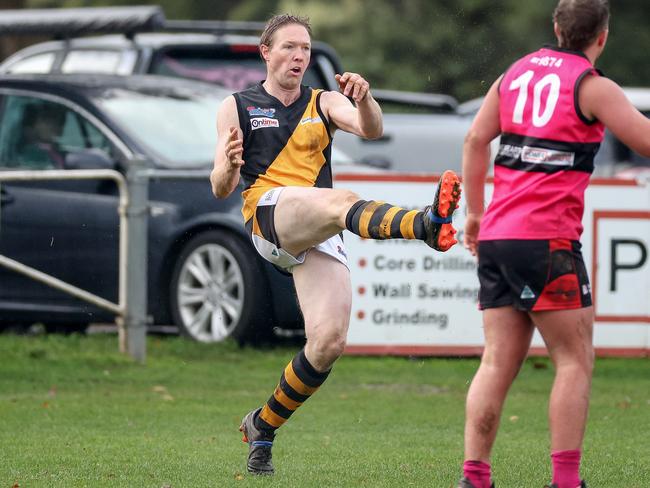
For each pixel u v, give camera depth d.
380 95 67.62
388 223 20.09
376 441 27.34
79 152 41.09
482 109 20.55
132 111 43.47
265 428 22.67
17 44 109.44
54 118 43.66
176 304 41.12
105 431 28.16
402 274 40.81
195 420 29.97
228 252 40.09
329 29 118.19
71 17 55.97
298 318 39.94
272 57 22.50
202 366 38.62
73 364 38.31
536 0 112.19
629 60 119.00
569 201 19.50
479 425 19.56
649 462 24.61
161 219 41.00
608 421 30.73
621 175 61.19
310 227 21.19
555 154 19.50
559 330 19.48
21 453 24.95
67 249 41.91
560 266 19.39
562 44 20.16
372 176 39.88
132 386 35.41
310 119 22.55
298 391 22.16
